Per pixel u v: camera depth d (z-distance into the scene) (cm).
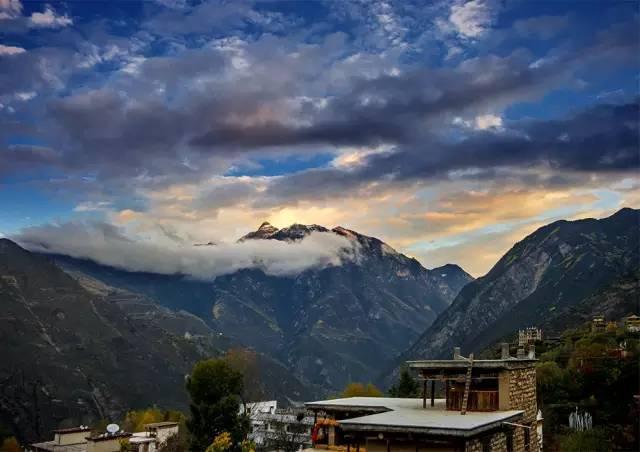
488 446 2909
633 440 5219
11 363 17262
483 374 3381
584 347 7231
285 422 9150
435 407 3528
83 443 7331
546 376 6562
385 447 2866
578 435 5322
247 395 11056
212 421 6100
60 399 16575
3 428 13525
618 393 6106
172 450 7350
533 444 3612
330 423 3431
